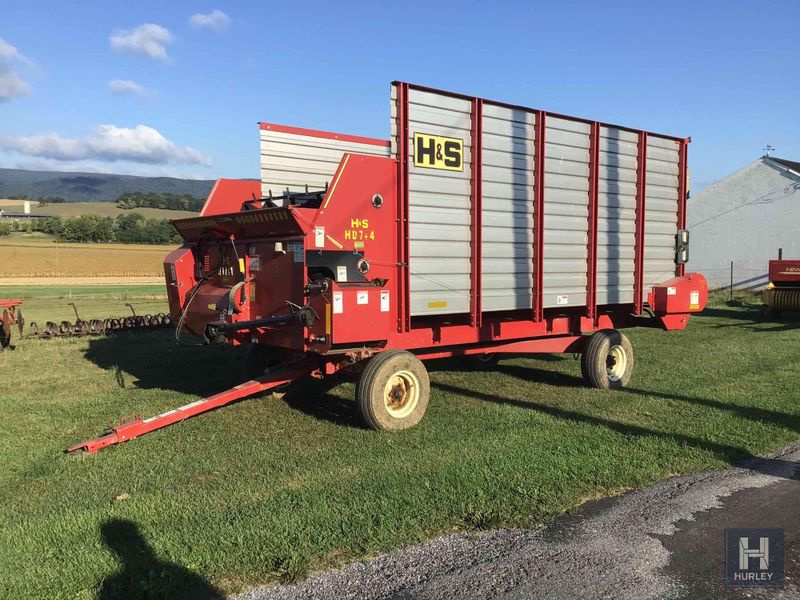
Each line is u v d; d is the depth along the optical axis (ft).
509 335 24.89
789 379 28.07
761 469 16.75
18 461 17.49
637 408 22.97
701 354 35.32
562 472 15.94
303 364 22.38
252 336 22.21
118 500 14.49
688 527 13.23
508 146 23.12
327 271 19.58
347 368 21.27
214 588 10.63
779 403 23.49
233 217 21.47
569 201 25.39
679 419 21.30
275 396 24.63
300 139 27.96
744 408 22.79
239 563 11.36
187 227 24.59
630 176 27.89
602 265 26.96
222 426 20.92
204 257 24.77
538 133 23.98
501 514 13.52
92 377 29.55
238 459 17.42
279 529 12.68
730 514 13.89
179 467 16.80
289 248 20.12
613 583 10.98
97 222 264.52
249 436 19.72
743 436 19.36
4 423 21.48
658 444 18.42
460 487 14.88
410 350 23.54
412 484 15.10
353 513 13.46
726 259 94.17
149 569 11.12
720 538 12.73
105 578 10.84
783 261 57.52
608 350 26.89
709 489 15.33
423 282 21.26
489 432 19.72
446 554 11.94
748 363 32.24
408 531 12.68
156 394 25.71
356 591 10.64
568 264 25.58
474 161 22.12
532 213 24.18
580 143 25.68
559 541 12.53
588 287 26.45
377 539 12.33
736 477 16.16
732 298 79.36
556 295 25.17
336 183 19.54
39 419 21.97
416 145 20.75
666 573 11.35
